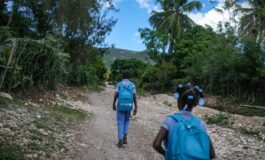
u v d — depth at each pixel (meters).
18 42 12.47
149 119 14.29
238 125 15.08
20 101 11.35
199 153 3.29
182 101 3.66
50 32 28.56
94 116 12.84
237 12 30.39
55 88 17.53
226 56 28.31
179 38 42.84
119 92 8.52
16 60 11.97
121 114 8.52
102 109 15.45
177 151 3.31
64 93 18.27
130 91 8.52
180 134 3.38
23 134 7.50
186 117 3.57
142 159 7.67
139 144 9.03
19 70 12.30
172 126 3.52
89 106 15.80
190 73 34.38
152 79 43.41
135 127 11.64
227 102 27.52
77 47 31.00
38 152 6.67
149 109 19.08
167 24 44.72
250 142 11.42
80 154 7.26
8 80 11.80
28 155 6.36
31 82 13.53
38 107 11.38
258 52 26.08
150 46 43.22
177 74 40.69
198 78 33.50
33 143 7.04
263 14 27.25
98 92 29.47
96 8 31.36
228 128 14.50
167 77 40.69
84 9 28.91
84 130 9.66
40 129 8.32
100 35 32.69
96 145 8.23
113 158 7.43
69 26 29.33
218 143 10.69
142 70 46.72
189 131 3.40
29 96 12.93
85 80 33.81
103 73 60.25
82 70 32.09
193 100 3.61
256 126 14.88
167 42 43.06
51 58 15.55
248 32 30.88
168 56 43.69
